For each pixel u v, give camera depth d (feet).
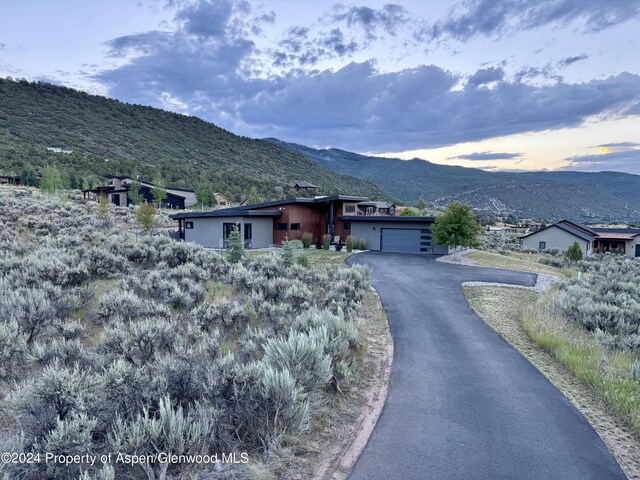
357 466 14.46
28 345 19.70
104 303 26.35
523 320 35.96
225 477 12.60
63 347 18.08
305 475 13.62
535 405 19.86
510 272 67.46
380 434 16.78
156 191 160.56
